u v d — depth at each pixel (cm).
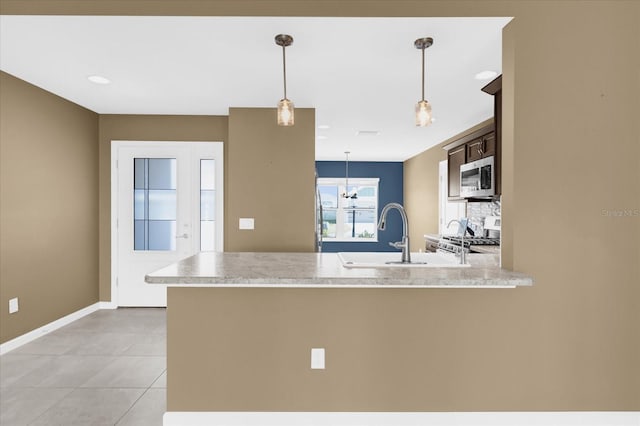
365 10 203
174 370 201
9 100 303
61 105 365
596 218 200
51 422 209
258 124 376
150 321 388
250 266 212
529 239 199
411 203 748
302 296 202
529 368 202
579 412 202
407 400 203
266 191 375
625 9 199
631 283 201
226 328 201
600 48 199
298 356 202
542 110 199
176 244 434
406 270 200
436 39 228
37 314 339
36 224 336
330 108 380
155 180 432
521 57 199
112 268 434
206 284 180
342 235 823
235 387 201
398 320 202
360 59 258
